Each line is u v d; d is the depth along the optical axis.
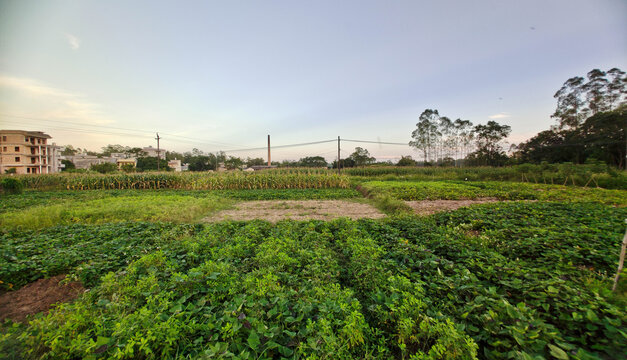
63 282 4.81
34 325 2.83
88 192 21.97
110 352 2.50
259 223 8.62
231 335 2.69
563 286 3.40
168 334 2.64
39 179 25.53
